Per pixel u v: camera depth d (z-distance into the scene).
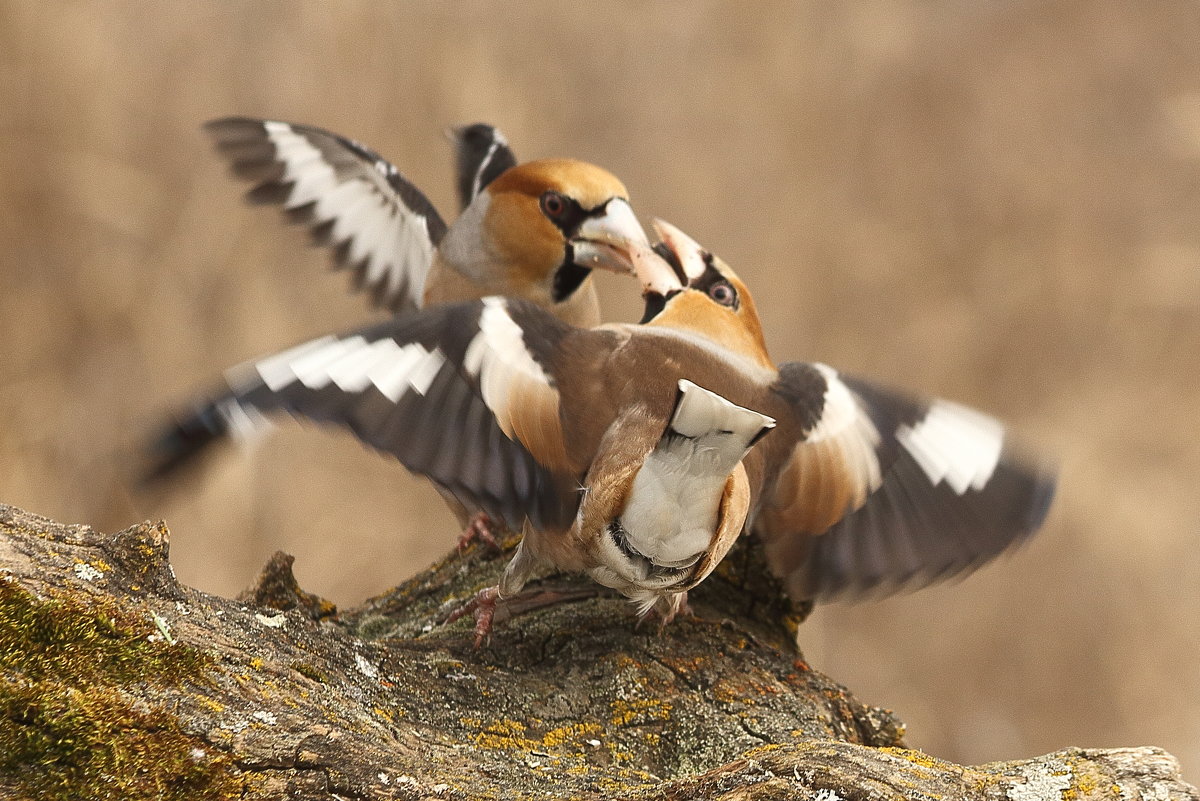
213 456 4.69
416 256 9.80
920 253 18.25
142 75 14.55
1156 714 14.46
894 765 4.53
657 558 5.64
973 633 14.70
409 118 15.30
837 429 6.28
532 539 5.96
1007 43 20.52
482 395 5.39
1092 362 17.83
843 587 6.20
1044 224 18.78
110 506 12.60
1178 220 19.05
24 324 13.16
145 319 13.62
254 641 5.05
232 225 14.05
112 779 4.32
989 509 6.04
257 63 15.03
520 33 16.39
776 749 4.61
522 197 8.88
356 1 15.23
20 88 13.80
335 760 4.58
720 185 17.53
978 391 17.58
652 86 17.48
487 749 5.30
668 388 5.81
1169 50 20.48
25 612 4.55
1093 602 15.14
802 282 17.36
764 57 18.23
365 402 5.00
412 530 13.20
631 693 6.11
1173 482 16.50
